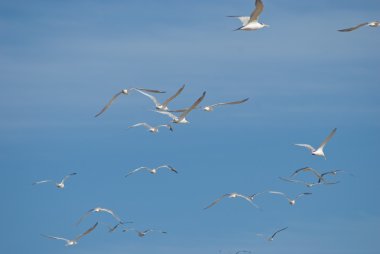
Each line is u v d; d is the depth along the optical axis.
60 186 82.25
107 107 64.88
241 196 75.19
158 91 64.56
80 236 73.88
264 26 59.75
